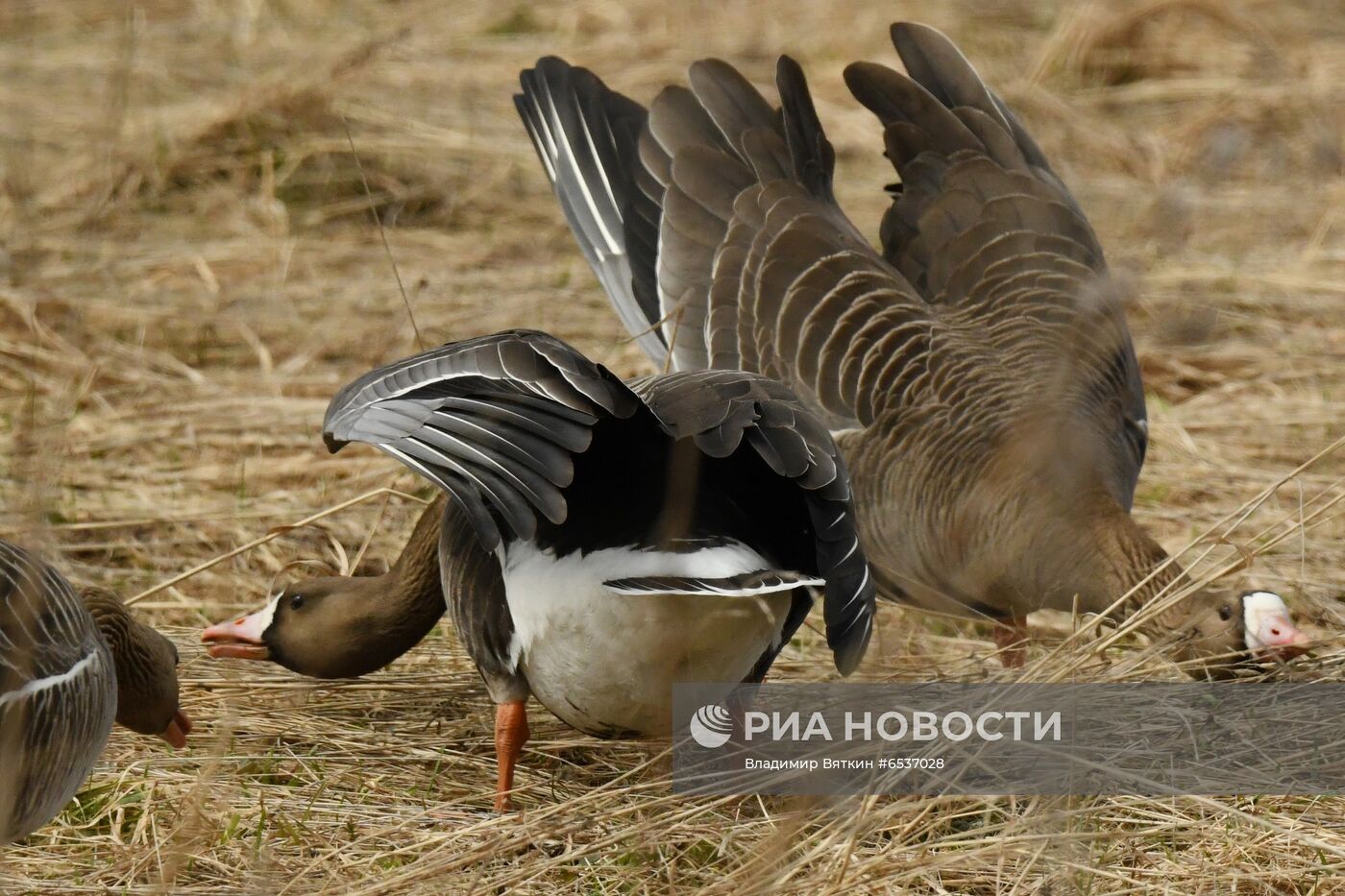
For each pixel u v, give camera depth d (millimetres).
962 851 8141
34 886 7879
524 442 7348
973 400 10906
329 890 7730
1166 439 13734
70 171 17297
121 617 8688
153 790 8789
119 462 12938
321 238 17344
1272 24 23422
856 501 11023
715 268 12484
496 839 8117
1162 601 9383
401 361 8195
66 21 21734
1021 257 12312
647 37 22812
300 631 9852
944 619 11570
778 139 13383
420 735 9852
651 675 8125
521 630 8211
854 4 24109
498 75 21125
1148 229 12055
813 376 11547
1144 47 22516
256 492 12727
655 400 8141
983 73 22047
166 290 15867
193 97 19641
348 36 21797
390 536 12250
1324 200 18375
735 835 8367
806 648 10906
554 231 17875
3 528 11562
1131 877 8055
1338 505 12430
